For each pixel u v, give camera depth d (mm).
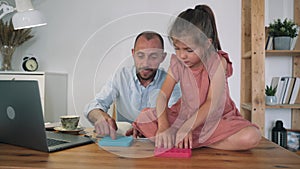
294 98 2061
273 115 2264
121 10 2412
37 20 1857
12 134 853
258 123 1927
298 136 2047
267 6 2256
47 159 711
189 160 701
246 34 2230
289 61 2238
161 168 631
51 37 2490
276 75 2250
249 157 729
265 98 2012
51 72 2246
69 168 634
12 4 2484
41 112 752
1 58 2408
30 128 791
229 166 646
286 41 2016
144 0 2379
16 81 768
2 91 812
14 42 2346
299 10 2215
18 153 776
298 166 647
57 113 2225
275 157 729
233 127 810
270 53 2100
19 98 780
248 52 2064
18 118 810
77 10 2461
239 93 2281
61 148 808
